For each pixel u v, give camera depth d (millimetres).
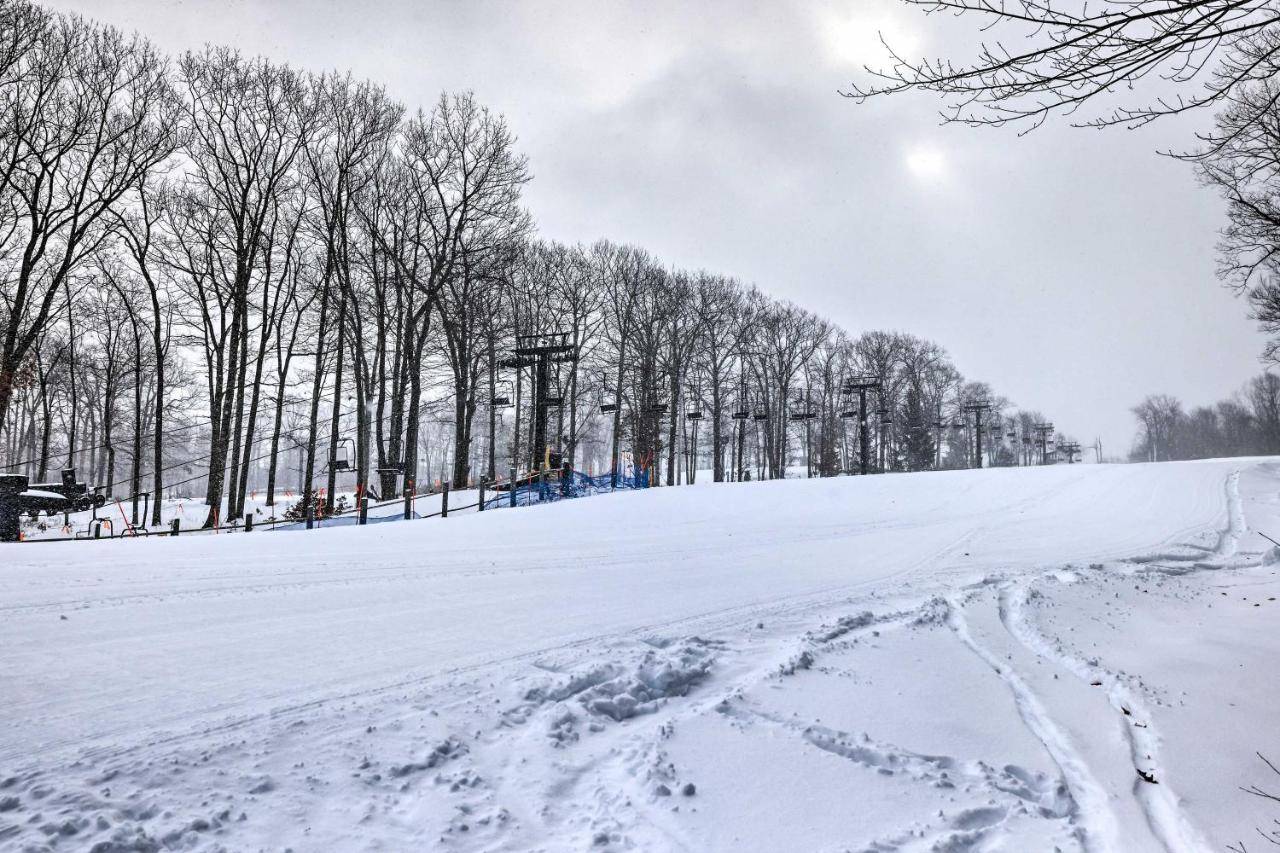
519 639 5277
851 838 2758
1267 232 14695
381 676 4348
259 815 2709
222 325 25844
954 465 78688
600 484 25359
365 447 25766
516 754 3363
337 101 27156
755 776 3227
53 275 24328
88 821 2574
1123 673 4852
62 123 21062
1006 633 5895
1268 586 7906
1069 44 3525
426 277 30312
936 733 3793
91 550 9547
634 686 4219
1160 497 15633
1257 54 3668
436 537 11609
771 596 7105
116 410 39031
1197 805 3162
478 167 29406
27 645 4766
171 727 3488
